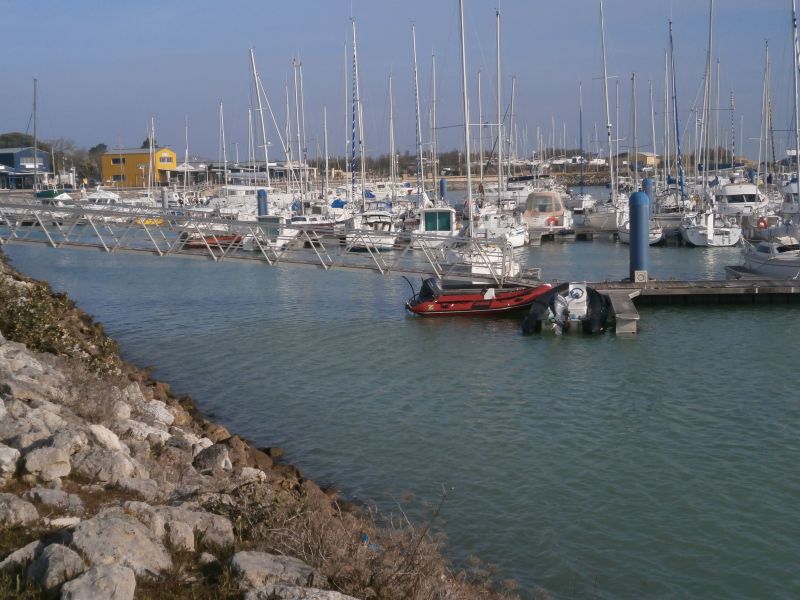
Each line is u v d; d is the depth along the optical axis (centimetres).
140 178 11412
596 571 1202
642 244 3384
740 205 6006
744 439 1728
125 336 2816
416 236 3244
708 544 1280
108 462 998
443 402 2017
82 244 3262
